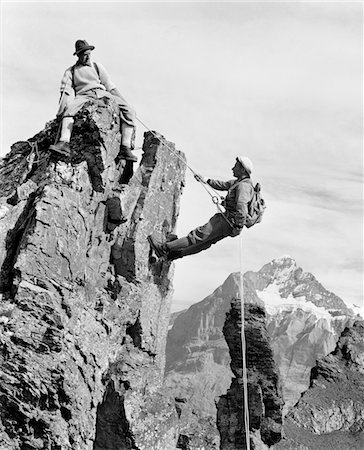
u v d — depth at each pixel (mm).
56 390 18188
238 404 27906
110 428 19781
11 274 19000
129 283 20672
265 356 28859
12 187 21062
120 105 20703
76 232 19406
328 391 36594
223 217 21156
